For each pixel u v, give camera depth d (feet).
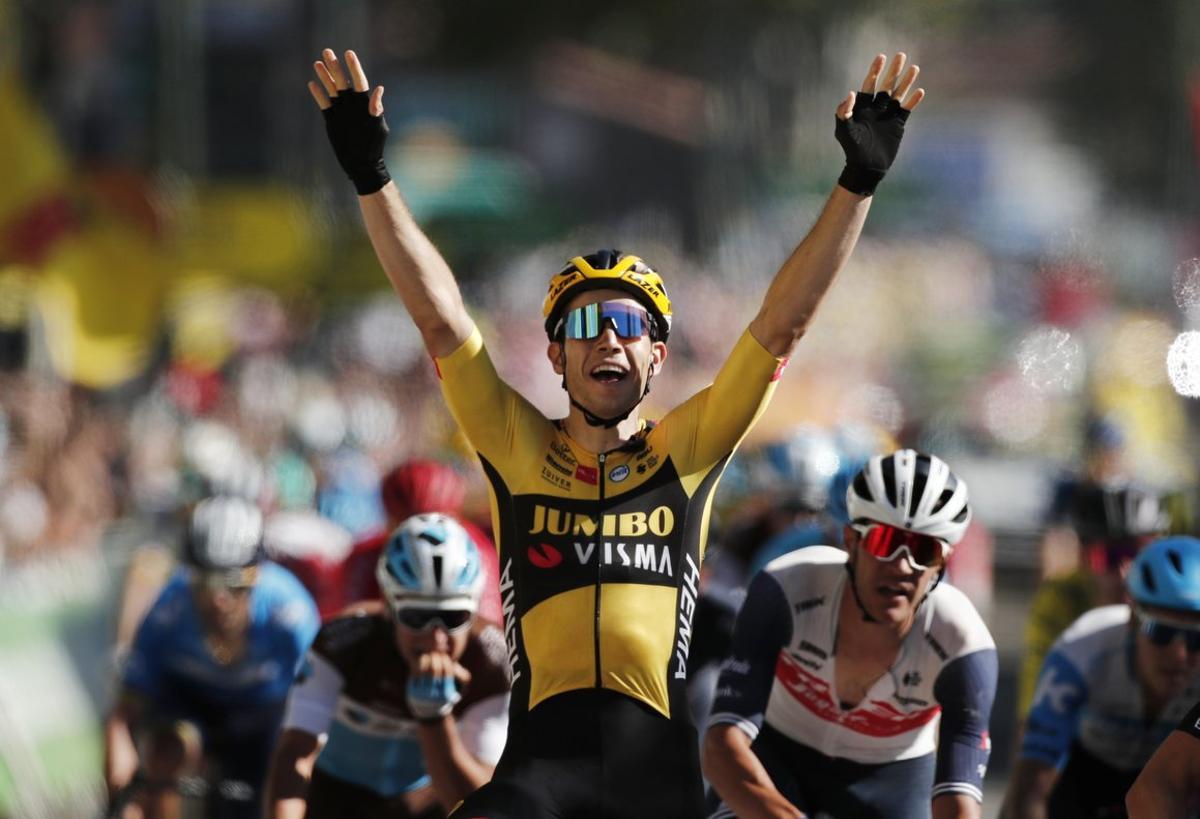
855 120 42.47
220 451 107.34
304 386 215.72
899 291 387.96
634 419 43.93
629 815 40.06
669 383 239.30
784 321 42.63
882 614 46.34
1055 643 56.03
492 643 52.60
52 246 168.14
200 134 240.32
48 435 129.80
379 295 259.60
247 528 62.34
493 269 358.84
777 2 493.77
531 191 403.95
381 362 246.27
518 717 41.24
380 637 54.13
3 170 167.43
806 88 518.37
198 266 203.00
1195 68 637.30
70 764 88.99
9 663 85.66
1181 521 72.28
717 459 43.37
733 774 46.62
